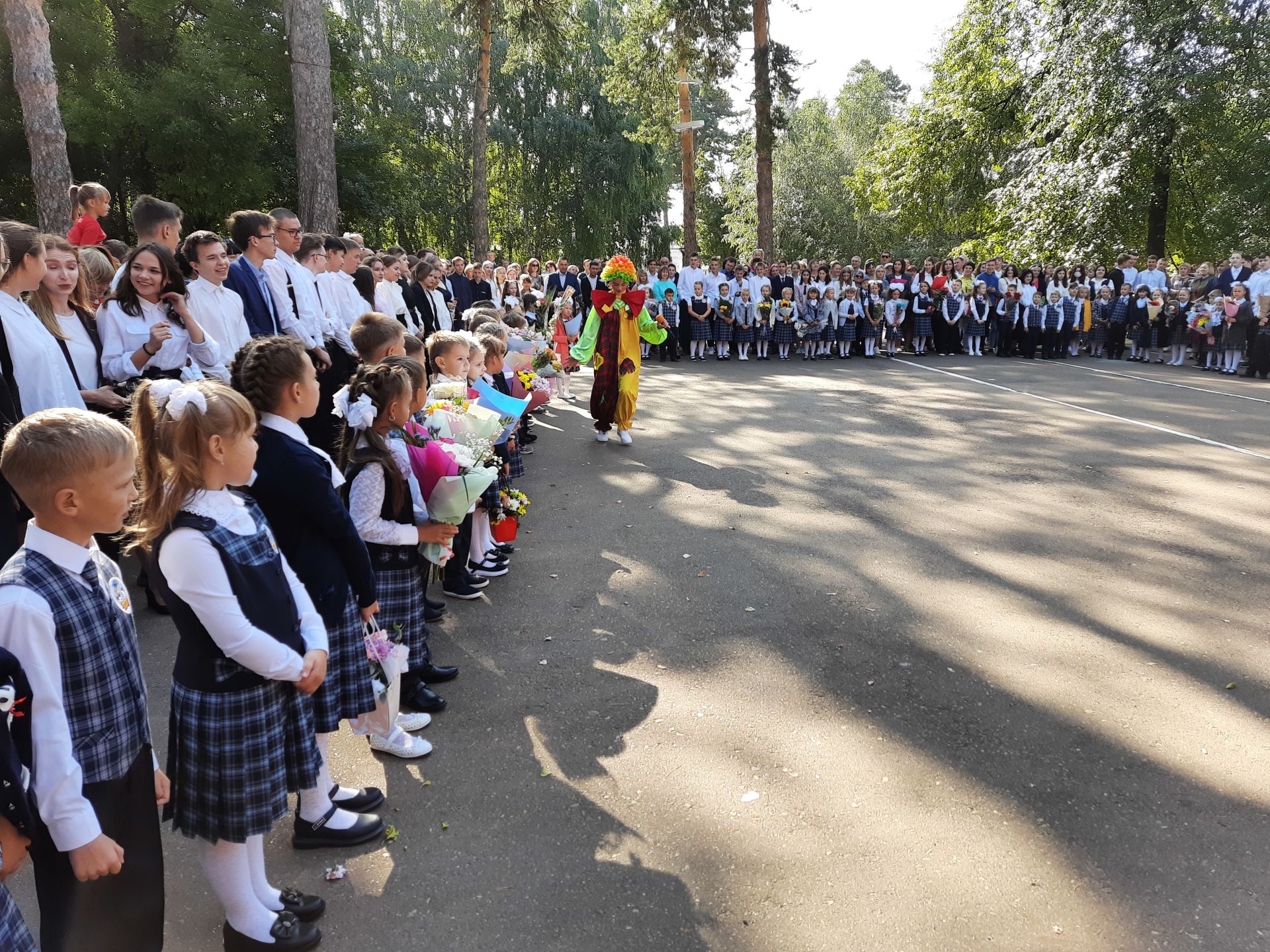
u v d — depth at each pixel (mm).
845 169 41000
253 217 5836
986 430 9836
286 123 23625
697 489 7363
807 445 9062
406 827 3045
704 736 3592
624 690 3977
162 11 20984
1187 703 3861
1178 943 2508
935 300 17891
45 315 4219
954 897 2682
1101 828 3014
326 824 2939
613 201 33969
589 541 6047
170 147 20859
